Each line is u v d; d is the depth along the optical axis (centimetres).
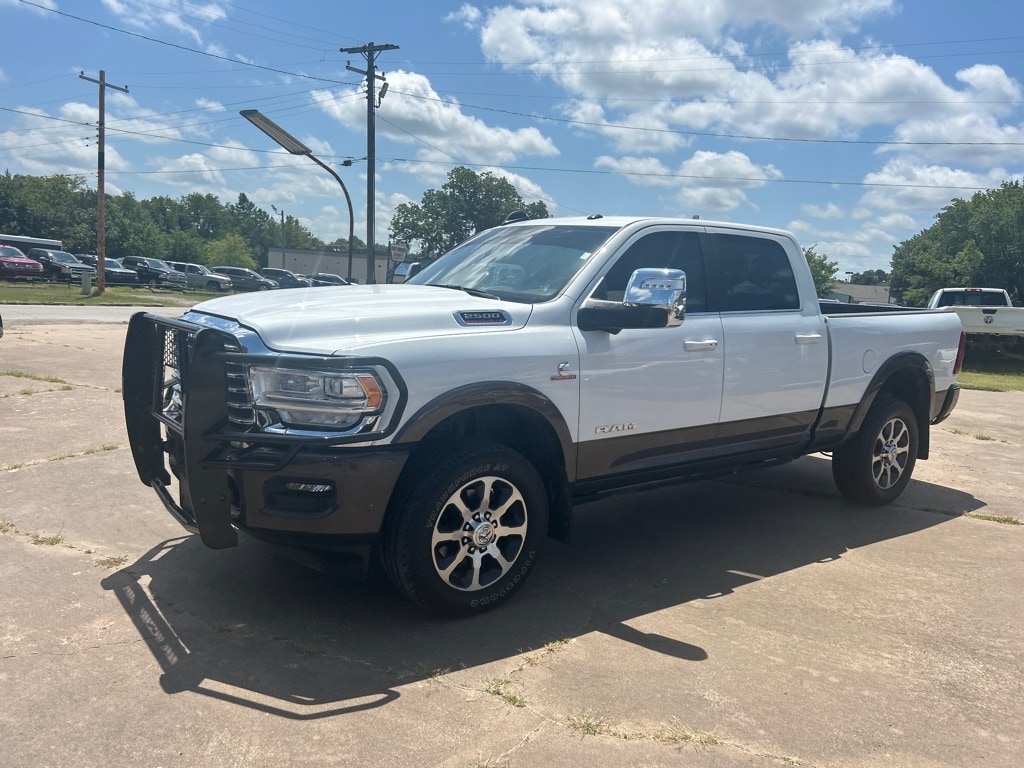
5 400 859
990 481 708
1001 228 5950
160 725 288
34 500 537
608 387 422
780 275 529
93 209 8788
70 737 279
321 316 363
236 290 5038
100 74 3425
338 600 401
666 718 302
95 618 371
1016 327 1745
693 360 459
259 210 15775
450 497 366
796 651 362
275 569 438
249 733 284
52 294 3150
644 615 397
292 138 2219
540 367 393
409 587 366
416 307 388
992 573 471
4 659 331
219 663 334
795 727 300
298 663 336
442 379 361
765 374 501
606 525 551
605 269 441
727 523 561
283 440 334
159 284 4591
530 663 342
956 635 385
